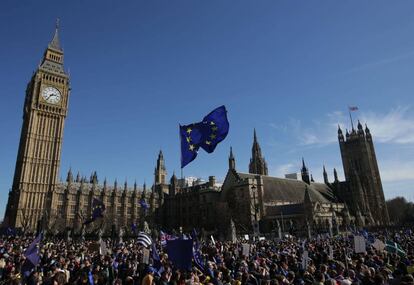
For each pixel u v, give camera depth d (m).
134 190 168.25
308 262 23.69
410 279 12.04
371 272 16.83
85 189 155.88
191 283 15.83
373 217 156.62
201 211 139.62
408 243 39.06
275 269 19.95
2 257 29.23
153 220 162.75
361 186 155.25
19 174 144.50
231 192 121.00
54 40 171.12
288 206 112.38
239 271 20.20
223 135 23.28
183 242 17.30
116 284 17.17
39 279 20.23
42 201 142.38
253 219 110.31
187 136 24.06
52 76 160.75
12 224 133.38
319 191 146.62
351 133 175.75
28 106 155.38
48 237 97.25
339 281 15.79
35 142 148.50
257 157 161.25
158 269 21.52
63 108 160.12
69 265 25.03
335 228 107.25
